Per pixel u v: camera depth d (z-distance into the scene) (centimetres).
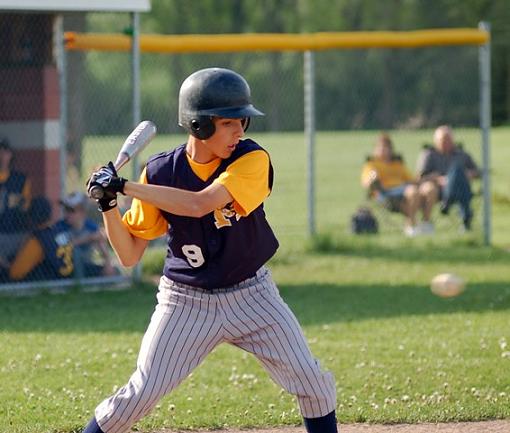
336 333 2334
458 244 3775
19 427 1606
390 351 2138
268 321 1267
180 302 1260
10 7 2802
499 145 8194
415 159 7175
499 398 1773
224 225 1234
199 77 1218
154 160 1271
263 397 1808
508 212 4700
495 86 8556
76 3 2889
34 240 2939
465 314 2539
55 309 2673
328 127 9975
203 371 1997
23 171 3088
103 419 1249
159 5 11800
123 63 9894
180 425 1639
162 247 3534
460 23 10344
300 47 3472
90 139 8056
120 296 2872
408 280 3078
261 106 10206
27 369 2002
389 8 11488
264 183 1243
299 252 3675
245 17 12138
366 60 9844
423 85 9219
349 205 5359
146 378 1245
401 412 1681
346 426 1639
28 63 3106
